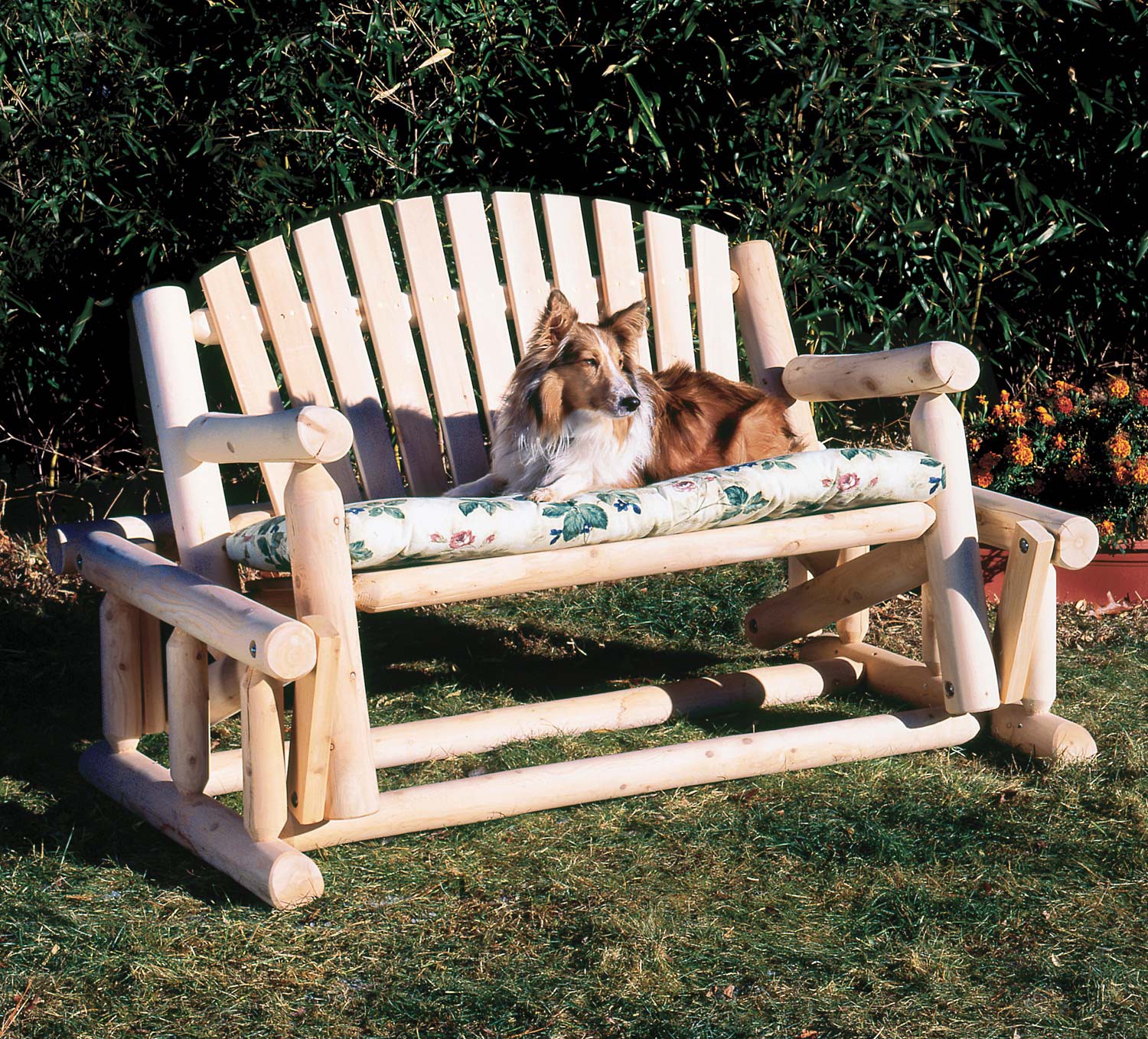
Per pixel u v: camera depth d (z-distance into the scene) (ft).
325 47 14.43
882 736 10.12
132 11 14.79
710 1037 6.46
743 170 15.42
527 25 14.62
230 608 7.92
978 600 9.90
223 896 8.16
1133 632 13.30
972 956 7.26
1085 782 9.62
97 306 15.55
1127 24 15.40
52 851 8.81
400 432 10.89
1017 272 16.46
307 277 10.71
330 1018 6.73
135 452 16.99
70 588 15.17
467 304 11.35
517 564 8.61
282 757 8.09
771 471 9.36
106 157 14.93
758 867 8.45
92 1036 6.55
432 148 15.23
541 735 10.75
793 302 15.78
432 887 8.23
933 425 9.91
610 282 11.89
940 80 14.17
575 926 7.68
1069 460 14.32
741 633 14.05
